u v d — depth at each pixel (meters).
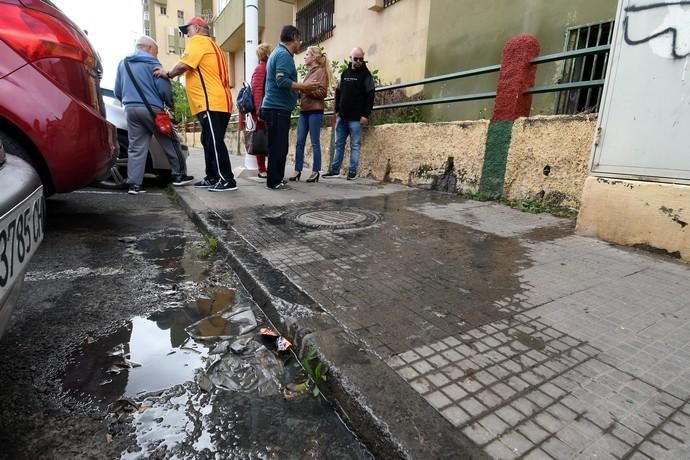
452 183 5.00
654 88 2.69
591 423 1.26
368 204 4.40
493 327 1.81
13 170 1.44
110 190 5.61
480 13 6.13
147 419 1.35
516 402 1.34
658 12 2.61
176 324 1.97
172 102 5.25
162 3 41.06
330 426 1.37
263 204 4.37
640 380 1.47
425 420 1.26
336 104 6.46
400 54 7.89
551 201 3.91
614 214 2.98
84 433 1.28
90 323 1.96
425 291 2.19
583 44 5.09
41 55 2.60
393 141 5.87
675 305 2.04
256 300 2.23
